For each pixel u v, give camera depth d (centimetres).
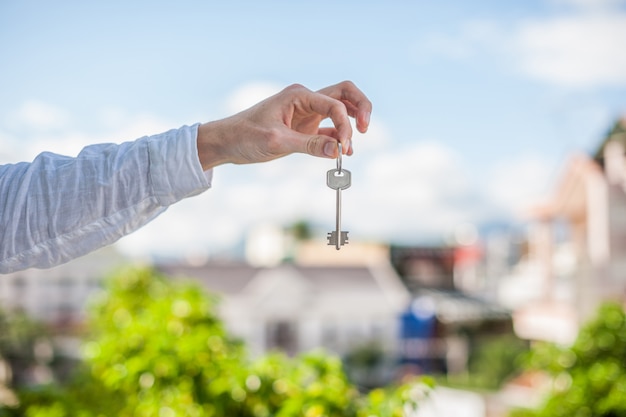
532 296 895
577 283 783
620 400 227
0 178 83
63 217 81
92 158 83
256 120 84
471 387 788
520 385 643
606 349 250
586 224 805
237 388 172
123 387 194
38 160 84
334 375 172
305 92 87
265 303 984
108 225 82
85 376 236
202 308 214
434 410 162
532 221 882
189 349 185
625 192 776
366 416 159
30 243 81
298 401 159
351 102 100
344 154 87
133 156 82
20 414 196
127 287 335
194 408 176
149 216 84
